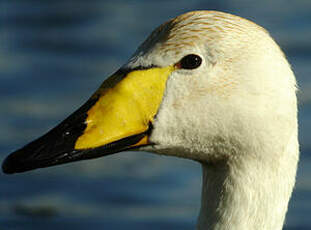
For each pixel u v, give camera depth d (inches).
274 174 304.2
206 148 305.6
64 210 576.7
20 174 621.6
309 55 762.8
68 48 808.9
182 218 558.3
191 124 301.4
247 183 305.1
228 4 892.0
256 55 298.7
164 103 301.0
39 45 816.9
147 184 606.5
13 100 706.2
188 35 299.9
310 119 658.2
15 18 872.3
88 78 745.6
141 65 304.0
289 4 890.1
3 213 571.5
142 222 555.8
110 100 298.7
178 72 300.5
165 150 307.1
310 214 559.2
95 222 558.9
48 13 884.6
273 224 307.1
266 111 298.7
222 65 298.4
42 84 736.3
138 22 854.5
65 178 619.5
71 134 290.4
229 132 301.4
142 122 299.9
